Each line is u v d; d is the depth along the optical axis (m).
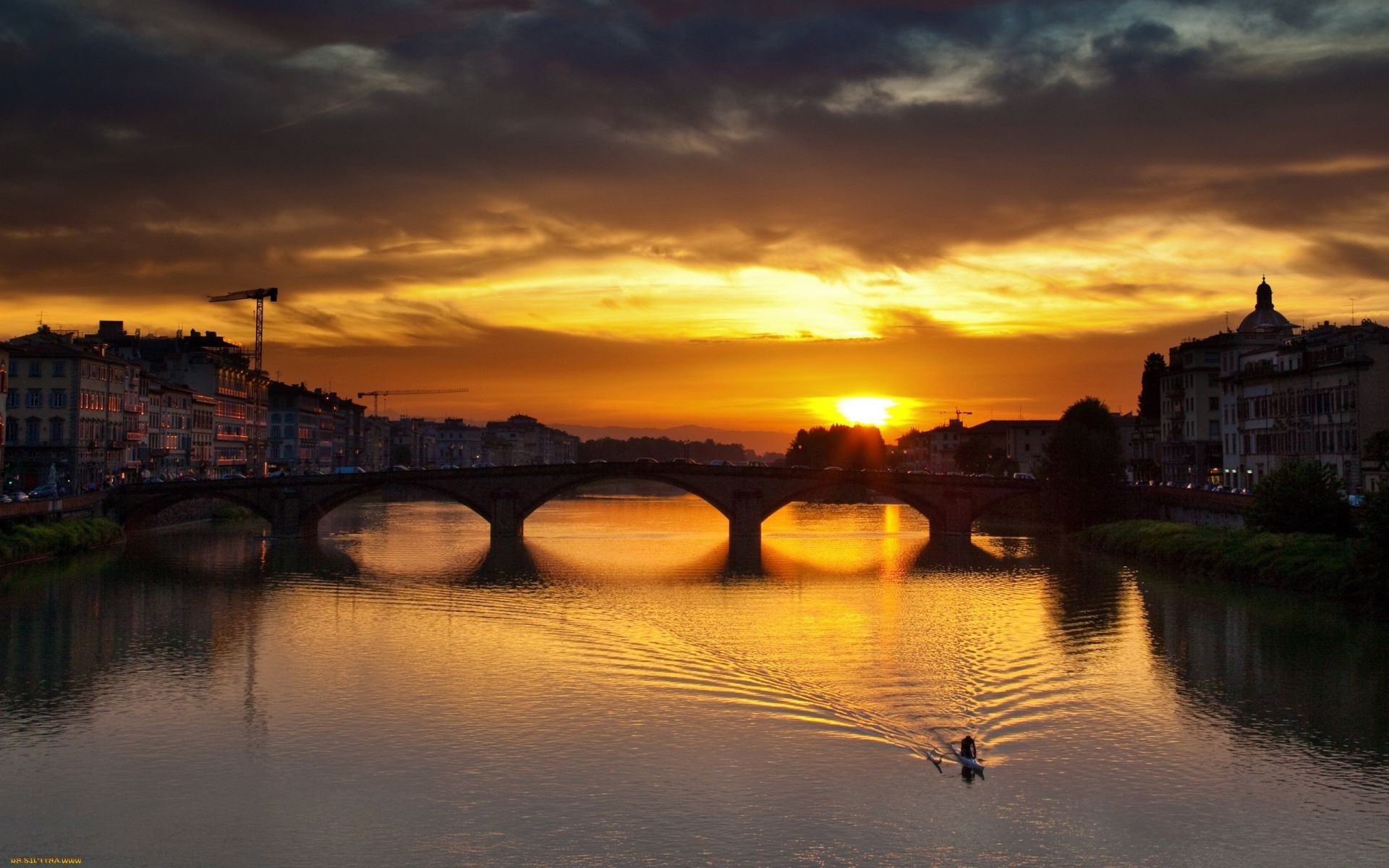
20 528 140.75
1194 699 77.88
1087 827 57.72
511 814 58.94
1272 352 174.62
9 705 76.44
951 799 60.81
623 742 69.12
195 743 69.19
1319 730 71.69
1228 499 145.12
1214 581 125.88
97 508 166.62
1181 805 60.38
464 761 66.06
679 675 84.12
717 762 65.94
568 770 64.75
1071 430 183.38
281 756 67.00
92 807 59.94
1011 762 66.12
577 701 77.38
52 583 124.69
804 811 59.34
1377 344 142.75
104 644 94.38
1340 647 91.50
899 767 65.31
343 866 53.81
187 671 85.62
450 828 57.44
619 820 58.28
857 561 152.62
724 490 187.75
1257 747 68.62
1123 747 68.62
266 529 197.62
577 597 119.81
